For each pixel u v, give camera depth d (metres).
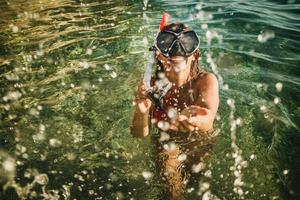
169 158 1.10
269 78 1.66
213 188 1.01
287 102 1.48
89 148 1.19
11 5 3.18
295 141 1.24
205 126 1.15
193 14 2.58
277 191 1.01
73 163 1.12
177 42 1.10
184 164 1.08
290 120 1.36
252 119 1.35
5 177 1.05
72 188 1.02
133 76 1.70
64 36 2.28
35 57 1.94
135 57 1.92
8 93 1.55
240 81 1.64
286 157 1.16
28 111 1.41
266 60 1.84
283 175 1.08
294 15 2.46
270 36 2.12
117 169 1.09
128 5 3.01
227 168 1.09
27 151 1.18
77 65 1.83
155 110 1.24
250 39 2.09
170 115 1.20
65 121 1.35
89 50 2.03
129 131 1.27
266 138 1.25
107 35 2.28
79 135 1.26
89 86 1.61
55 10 2.97
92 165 1.11
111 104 1.46
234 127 1.29
